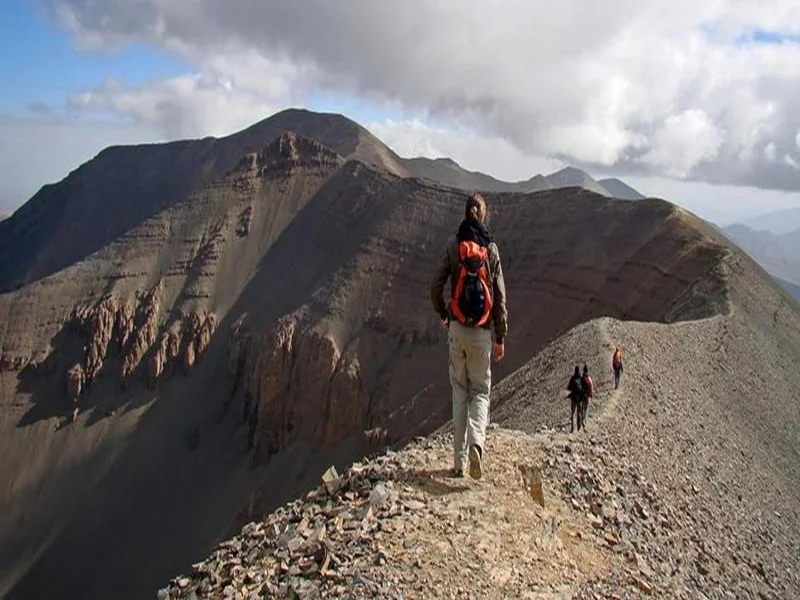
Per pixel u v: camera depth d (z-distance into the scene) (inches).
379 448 3693.4
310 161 6131.9
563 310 3690.9
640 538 551.5
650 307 3186.5
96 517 4202.8
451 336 466.3
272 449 4173.2
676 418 1307.8
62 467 4621.1
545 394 1392.7
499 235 4453.7
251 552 418.3
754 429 1656.0
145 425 4731.8
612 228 3838.6
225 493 4104.3
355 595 344.2
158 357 5029.5
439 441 600.7
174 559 3818.9
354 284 4746.6
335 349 4323.3
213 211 5984.3
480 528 417.7
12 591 3909.9
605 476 657.6
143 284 5605.3
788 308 2999.5
